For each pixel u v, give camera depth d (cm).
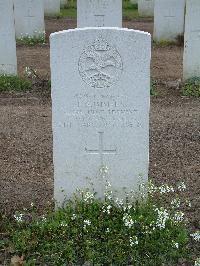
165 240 254
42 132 396
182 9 693
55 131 268
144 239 254
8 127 405
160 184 318
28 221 275
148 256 248
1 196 304
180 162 348
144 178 274
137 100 263
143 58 257
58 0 895
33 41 723
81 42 256
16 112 437
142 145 269
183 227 267
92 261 246
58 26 830
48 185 317
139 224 258
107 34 255
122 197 277
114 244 252
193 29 496
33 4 716
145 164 272
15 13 719
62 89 262
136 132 268
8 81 500
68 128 268
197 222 278
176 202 279
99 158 272
